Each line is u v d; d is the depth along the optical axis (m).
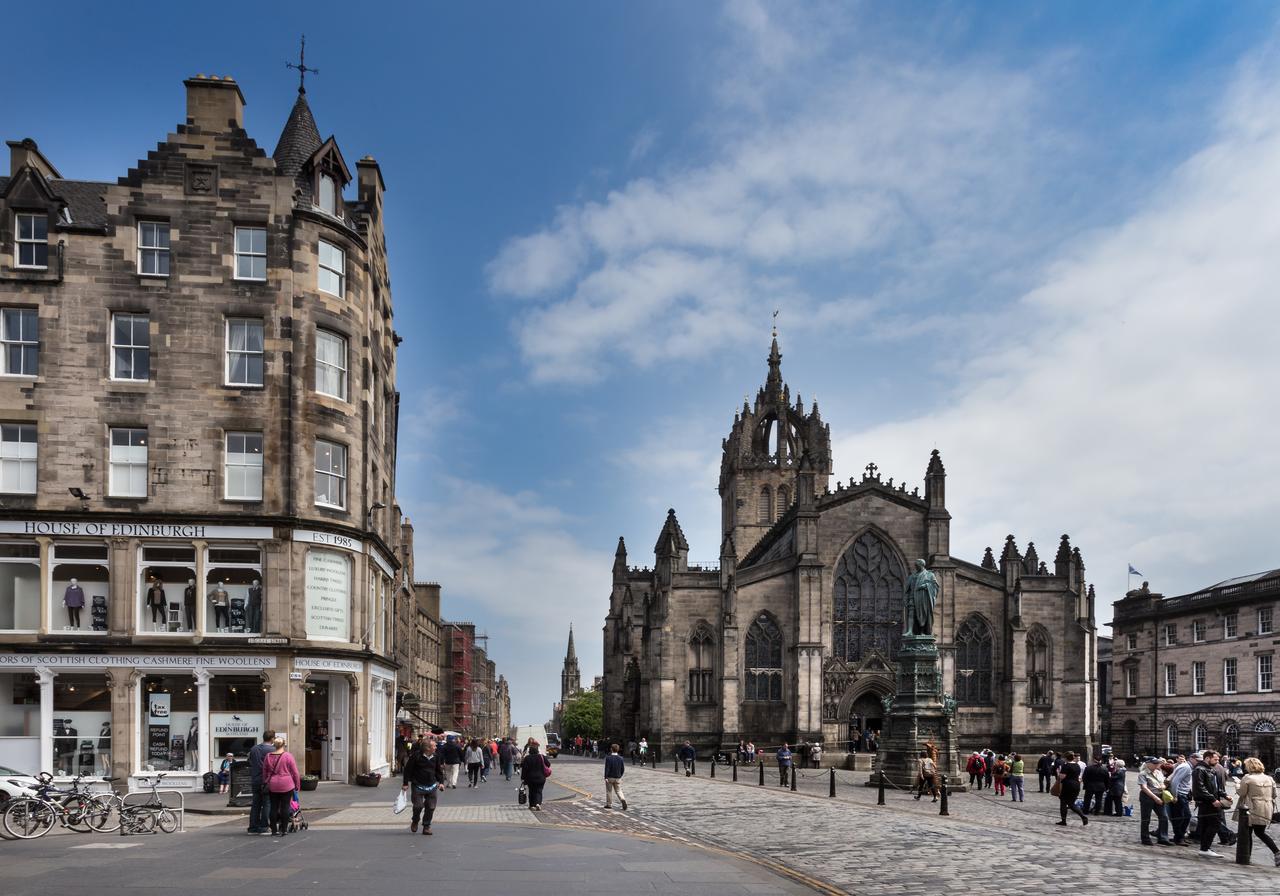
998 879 21.34
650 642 85.19
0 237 41.47
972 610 84.12
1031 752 81.94
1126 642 101.06
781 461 113.81
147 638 39.91
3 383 40.72
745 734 82.19
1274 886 20.59
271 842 24.33
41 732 39.41
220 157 42.94
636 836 27.28
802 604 82.38
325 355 44.12
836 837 29.17
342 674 43.44
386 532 54.16
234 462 41.84
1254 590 84.88
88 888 17.73
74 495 40.28
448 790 45.31
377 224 51.03
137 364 41.84
